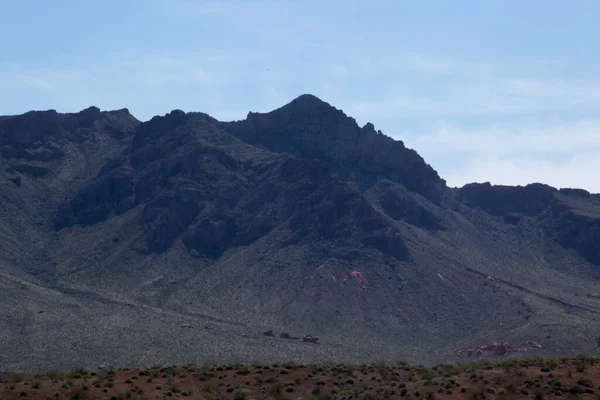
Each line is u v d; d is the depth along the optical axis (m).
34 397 89.38
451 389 93.50
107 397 90.81
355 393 93.88
